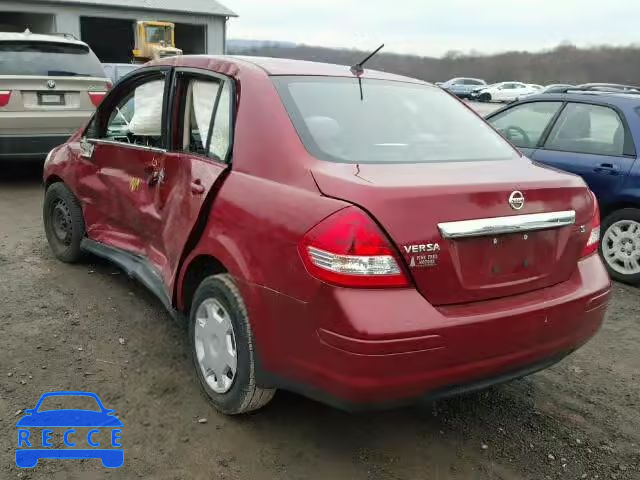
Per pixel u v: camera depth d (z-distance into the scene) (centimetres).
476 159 315
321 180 255
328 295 234
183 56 377
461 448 292
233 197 286
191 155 336
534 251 272
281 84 313
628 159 529
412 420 313
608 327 449
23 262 507
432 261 241
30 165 977
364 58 369
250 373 276
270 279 257
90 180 448
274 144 284
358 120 314
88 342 373
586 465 284
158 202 361
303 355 247
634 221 529
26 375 332
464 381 249
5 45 757
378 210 235
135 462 269
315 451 283
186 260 318
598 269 301
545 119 607
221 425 298
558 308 270
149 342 377
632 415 330
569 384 361
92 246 458
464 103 392
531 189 269
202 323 311
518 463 283
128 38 2898
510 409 329
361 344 228
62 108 771
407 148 307
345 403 239
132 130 404
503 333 252
